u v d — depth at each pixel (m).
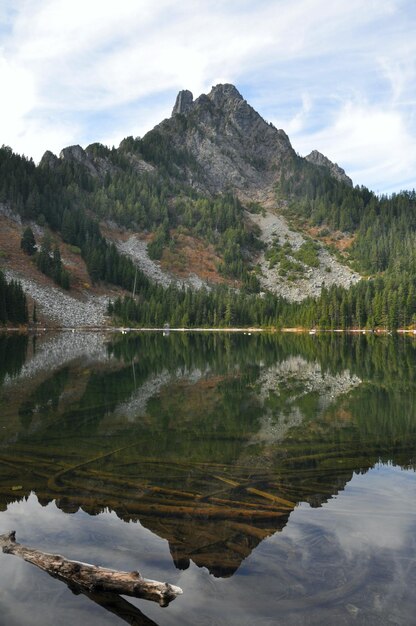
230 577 7.04
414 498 10.24
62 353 54.44
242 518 9.17
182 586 6.81
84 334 112.62
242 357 51.97
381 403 22.67
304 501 10.05
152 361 46.03
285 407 21.67
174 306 165.75
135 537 8.35
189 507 9.65
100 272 172.38
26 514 9.33
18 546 7.82
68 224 190.12
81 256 183.62
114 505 9.83
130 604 6.47
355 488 10.85
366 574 7.09
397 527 8.75
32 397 23.88
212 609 6.29
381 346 73.31
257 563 7.43
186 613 6.23
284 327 153.12
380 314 133.25
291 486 10.98
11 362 42.47
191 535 8.41
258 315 162.62
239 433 16.44
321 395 25.25
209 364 43.50
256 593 6.63
